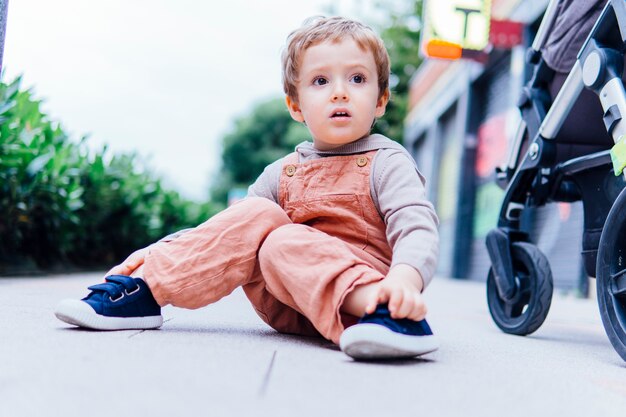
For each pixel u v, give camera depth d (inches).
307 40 61.4
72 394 33.5
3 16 62.6
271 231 59.6
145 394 34.1
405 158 59.8
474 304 146.8
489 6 247.8
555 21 79.0
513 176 87.9
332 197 59.9
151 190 209.3
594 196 75.7
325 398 35.8
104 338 52.1
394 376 43.5
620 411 38.4
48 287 108.0
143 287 59.2
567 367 55.8
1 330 54.4
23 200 125.4
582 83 71.9
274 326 64.2
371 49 61.7
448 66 379.9
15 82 111.6
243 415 31.5
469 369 49.2
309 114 61.0
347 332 48.1
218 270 58.4
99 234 174.6
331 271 53.1
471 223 335.3
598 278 60.7
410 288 49.5
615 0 63.0
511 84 277.0
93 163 162.1
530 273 81.5
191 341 53.4
